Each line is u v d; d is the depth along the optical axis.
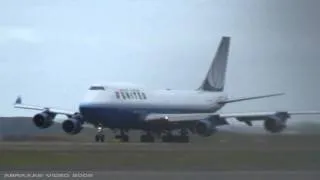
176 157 142.12
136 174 112.81
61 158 139.50
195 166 128.38
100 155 146.38
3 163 130.88
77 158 139.88
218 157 141.75
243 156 142.12
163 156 144.75
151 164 131.12
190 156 143.88
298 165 127.50
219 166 128.25
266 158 137.62
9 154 145.88
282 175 111.12
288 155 141.62
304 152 145.62
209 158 140.25
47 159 137.88
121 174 112.94
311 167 125.44
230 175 111.00
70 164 131.00
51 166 127.62
